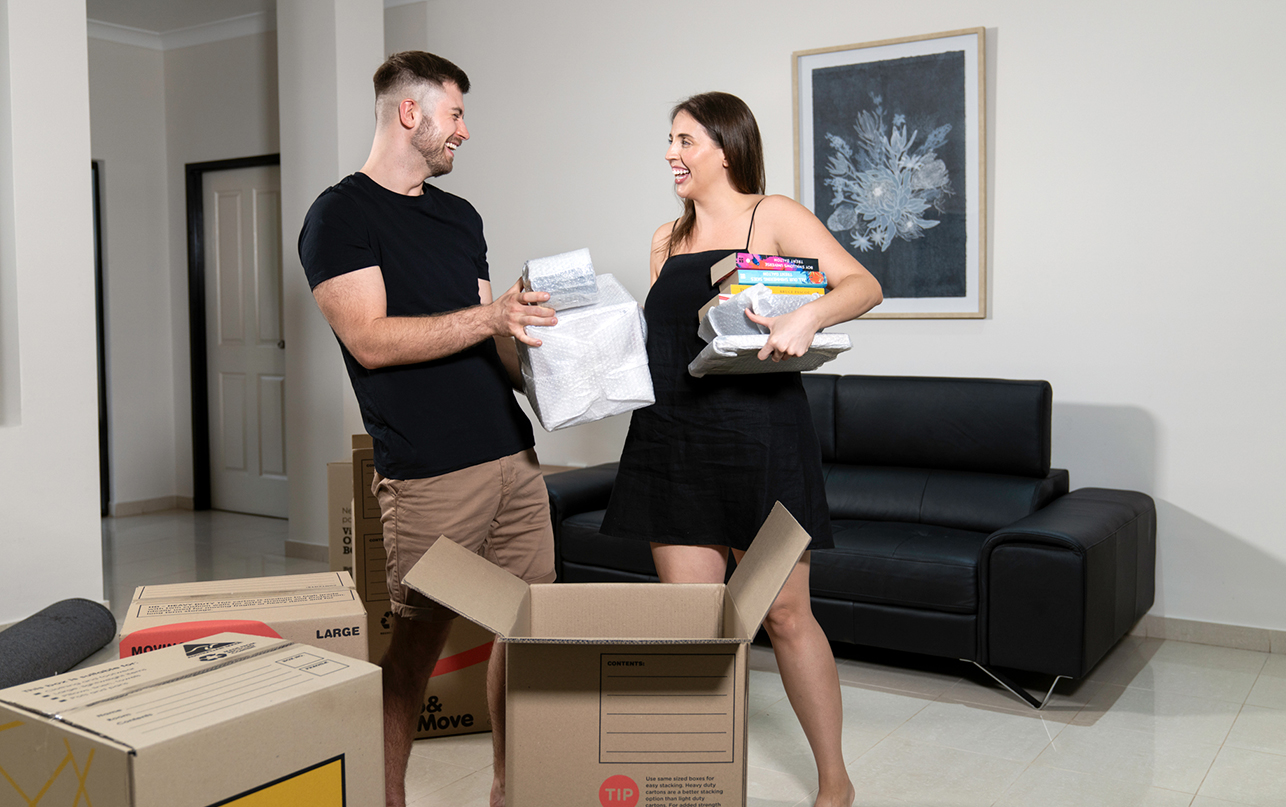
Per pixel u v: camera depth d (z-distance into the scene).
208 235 5.75
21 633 2.90
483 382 1.83
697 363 1.64
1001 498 3.18
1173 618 3.33
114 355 5.63
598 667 1.21
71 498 3.48
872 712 2.65
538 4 4.39
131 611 1.51
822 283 1.72
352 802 1.17
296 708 1.10
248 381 5.67
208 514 5.72
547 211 4.45
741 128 1.84
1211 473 3.25
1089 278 3.39
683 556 1.84
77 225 3.48
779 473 1.77
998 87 3.50
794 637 1.84
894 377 3.46
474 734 2.48
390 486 1.79
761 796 2.13
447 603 1.17
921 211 3.64
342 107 4.20
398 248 1.77
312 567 4.37
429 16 4.70
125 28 5.54
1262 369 3.15
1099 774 2.25
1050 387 3.23
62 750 1.01
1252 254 3.15
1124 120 3.30
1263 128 3.11
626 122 4.22
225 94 5.55
